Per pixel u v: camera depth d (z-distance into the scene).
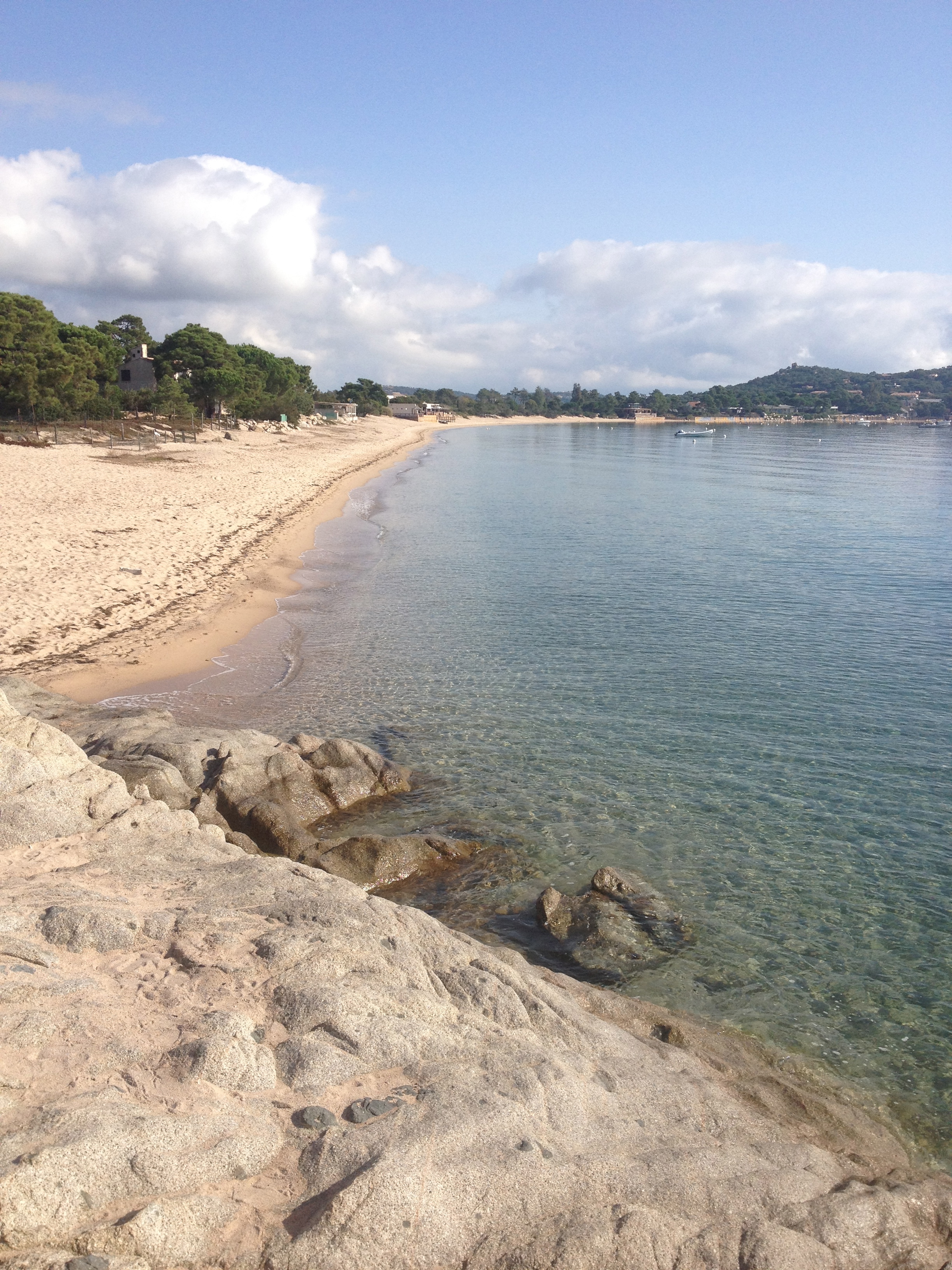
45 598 25.50
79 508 38.69
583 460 110.00
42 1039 5.66
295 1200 5.05
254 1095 5.68
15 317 65.81
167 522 38.62
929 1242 6.16
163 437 76.56
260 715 18.31
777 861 12.90
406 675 21.25
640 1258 5.18
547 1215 5.27
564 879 12.40
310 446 99.56
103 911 7.12
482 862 12.78
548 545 41.66
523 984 7.89
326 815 14.04
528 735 17.50
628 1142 6.19
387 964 7.25
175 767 13.58
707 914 11.53
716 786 15.30
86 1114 5.00
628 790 15.13
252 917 7.67
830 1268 5.58
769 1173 6.24
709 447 147.38
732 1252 5.43
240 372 112.00
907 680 21.09
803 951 10.81
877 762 16.36
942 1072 8.82
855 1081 8.60
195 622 25.11
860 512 55.53
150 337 123.12
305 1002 6.45
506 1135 5.63
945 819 14.20
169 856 8.99
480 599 29.75
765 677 21.30
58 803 9.11
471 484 74.00
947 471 92.81
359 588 31.44
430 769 15.88
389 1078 6.08
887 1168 7.11
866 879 12.47
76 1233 4.47
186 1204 4.78
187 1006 6.31
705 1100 7.18
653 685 20.66
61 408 70.12
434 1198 5.09
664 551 40.09
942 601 29.77
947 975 10.43
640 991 9.91
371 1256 4.77
